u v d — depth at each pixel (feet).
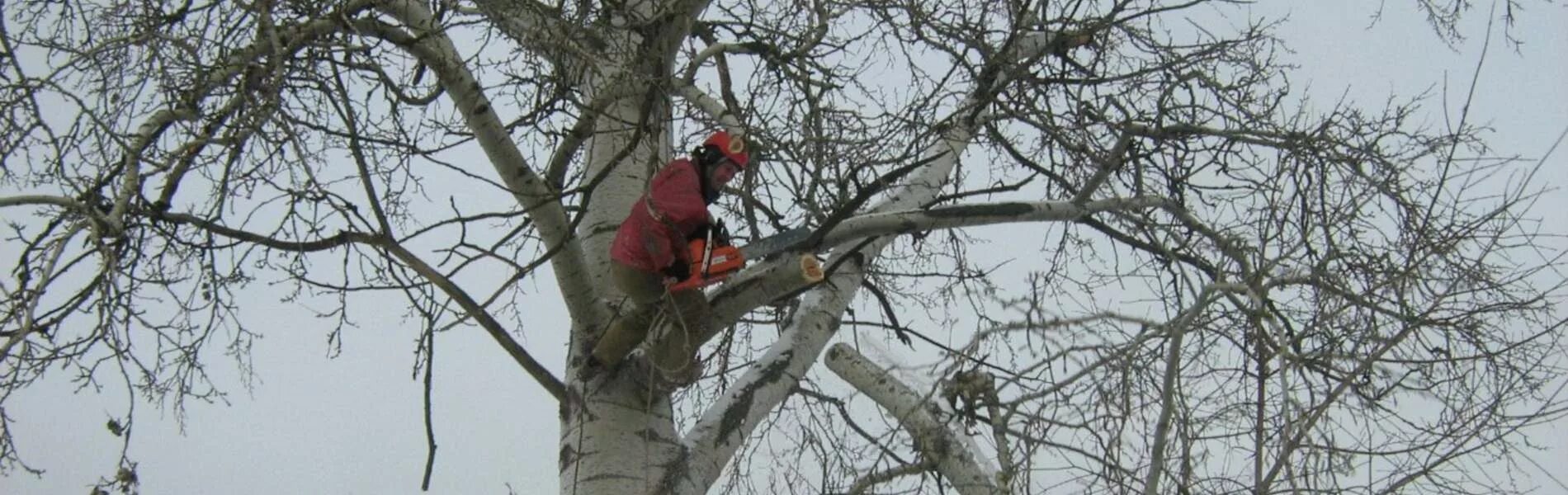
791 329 25.72
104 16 21.36
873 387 25.29
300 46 20.22
